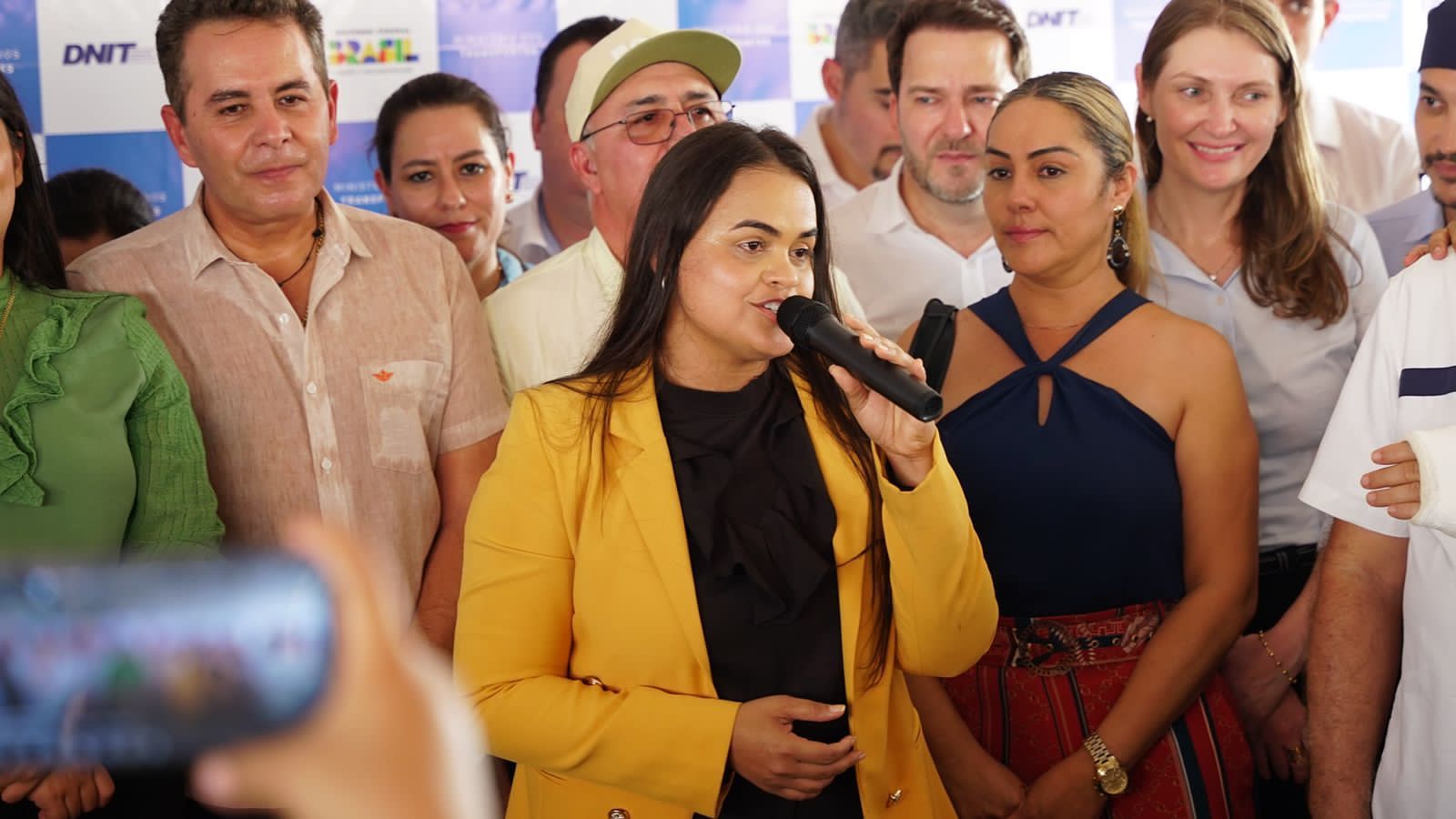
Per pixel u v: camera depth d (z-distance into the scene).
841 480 1.70
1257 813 2.53
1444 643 1.76
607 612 1.64
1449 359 1.82
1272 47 2.79
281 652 0.27
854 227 3.34
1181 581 2.27
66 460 2.02
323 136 2.42
